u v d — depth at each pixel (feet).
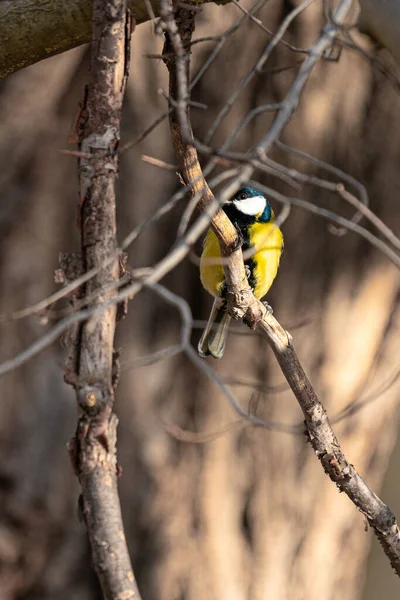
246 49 33.78
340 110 35.63
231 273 18.89
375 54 19.45
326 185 15.92
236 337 36.22
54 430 36.17
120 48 14.96
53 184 35.06
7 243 35.29
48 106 34.60
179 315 35.63
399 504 44.50
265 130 34.37
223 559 37.01
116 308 14.96
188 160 16.79
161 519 36.06
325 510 38.75
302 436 37.55
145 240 34.50
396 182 37.01
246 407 36.47
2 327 35.47
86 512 14.03
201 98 34.04
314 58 15.53
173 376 35.88
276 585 38.22
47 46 21.71
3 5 21.18
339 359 37.81
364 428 38.91
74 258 15.01
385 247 15.85
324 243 36.83
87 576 36.94
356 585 41.09
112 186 14.97
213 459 36.40
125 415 35.70
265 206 28.27
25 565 36.68
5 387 35.94
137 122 33.91
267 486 37.55
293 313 37.04
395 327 38.81
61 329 12.69
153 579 36.22
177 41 14.89
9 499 36.37
